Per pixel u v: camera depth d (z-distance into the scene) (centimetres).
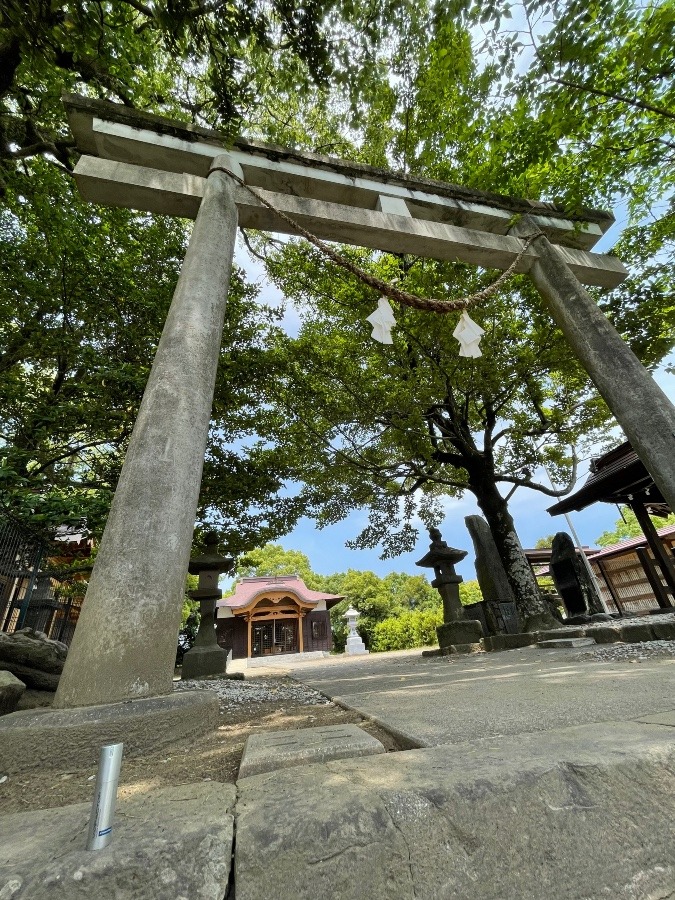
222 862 85
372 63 545
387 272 827
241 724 259
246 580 2842
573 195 639
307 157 544
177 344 323
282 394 997
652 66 489
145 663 222
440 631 891
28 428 705
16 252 748
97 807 88
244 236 852
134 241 869
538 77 498
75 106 454
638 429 465
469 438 1017
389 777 108
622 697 208
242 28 457
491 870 92
